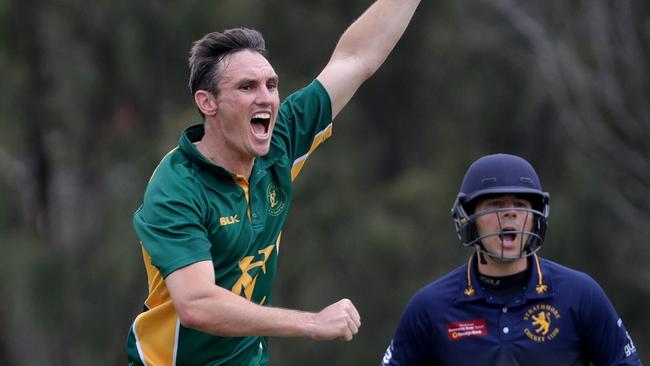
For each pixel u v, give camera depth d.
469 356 16.86
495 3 61.16
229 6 56.09
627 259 59.41
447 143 62.59
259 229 16.47
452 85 63.06
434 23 62.16
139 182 58.25
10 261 58.00
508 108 62.16
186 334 16.23
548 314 16.72
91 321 56.78
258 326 14.73
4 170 63.06
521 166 16.97
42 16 58.44
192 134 16.56
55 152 61.62
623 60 57.41
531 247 16.73
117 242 56.81
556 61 58.31
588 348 16.89
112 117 59.78
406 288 57.84
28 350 62.62
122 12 56.88
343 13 59.78
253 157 16.38
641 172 58.09
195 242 15.36
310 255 57.72
